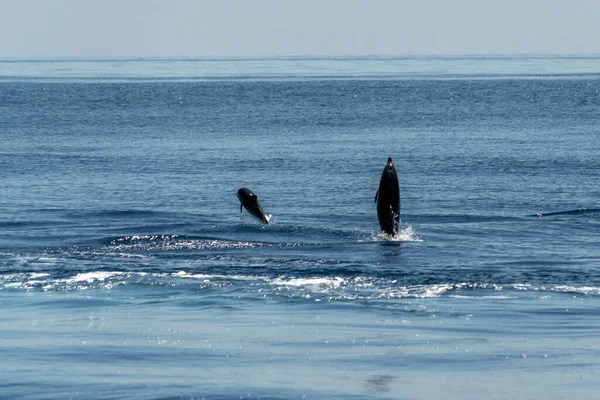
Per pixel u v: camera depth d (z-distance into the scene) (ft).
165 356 156.15
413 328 178.91
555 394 133.28
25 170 501.97
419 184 444.96
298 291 217.15
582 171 487.20
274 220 342.23
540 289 218.79
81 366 149.18
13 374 143.74
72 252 270.67
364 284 225.15
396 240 291.79
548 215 349.00
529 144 626.64
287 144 645.51
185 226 318.65
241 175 483.92
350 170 502.79
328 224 331.16
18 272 238.27
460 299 208.33
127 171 500.74
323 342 166.71
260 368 148.05
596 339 168.96
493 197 404.77
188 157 567.59
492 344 164.76
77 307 200.75
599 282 228.02
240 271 241.35
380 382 139.44
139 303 205.36
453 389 135.64
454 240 291.79
